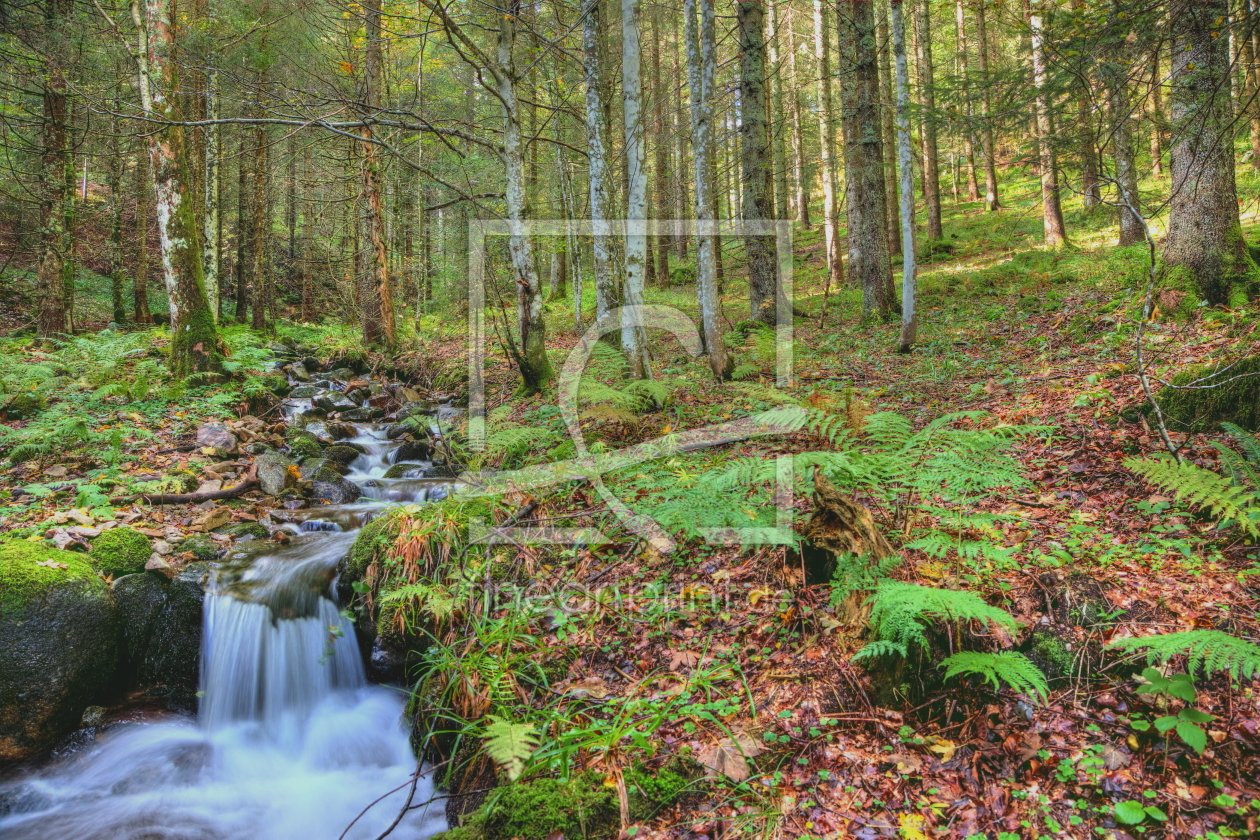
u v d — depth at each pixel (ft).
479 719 12.91
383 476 29.45
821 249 75.66
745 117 39.06
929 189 67.31
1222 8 20.70
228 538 20.86
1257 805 8.38
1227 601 11.07
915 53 68.64
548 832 10.14
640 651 13.62
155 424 29.07
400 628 16.39
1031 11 20.74
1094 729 9.81
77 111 47.39
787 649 12.58
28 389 30.09
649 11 53.26
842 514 13.19
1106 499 14.92
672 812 10.18
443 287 64.69
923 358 31.86
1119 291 33.01
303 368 46.91
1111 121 21.15
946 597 10.38
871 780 9.98
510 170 30.96
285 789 14.93
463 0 34.42
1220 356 19.07
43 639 15.47
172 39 34.40
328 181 52.60
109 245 74.23
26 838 13.61
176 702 17.24
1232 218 24.30
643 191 27.37
